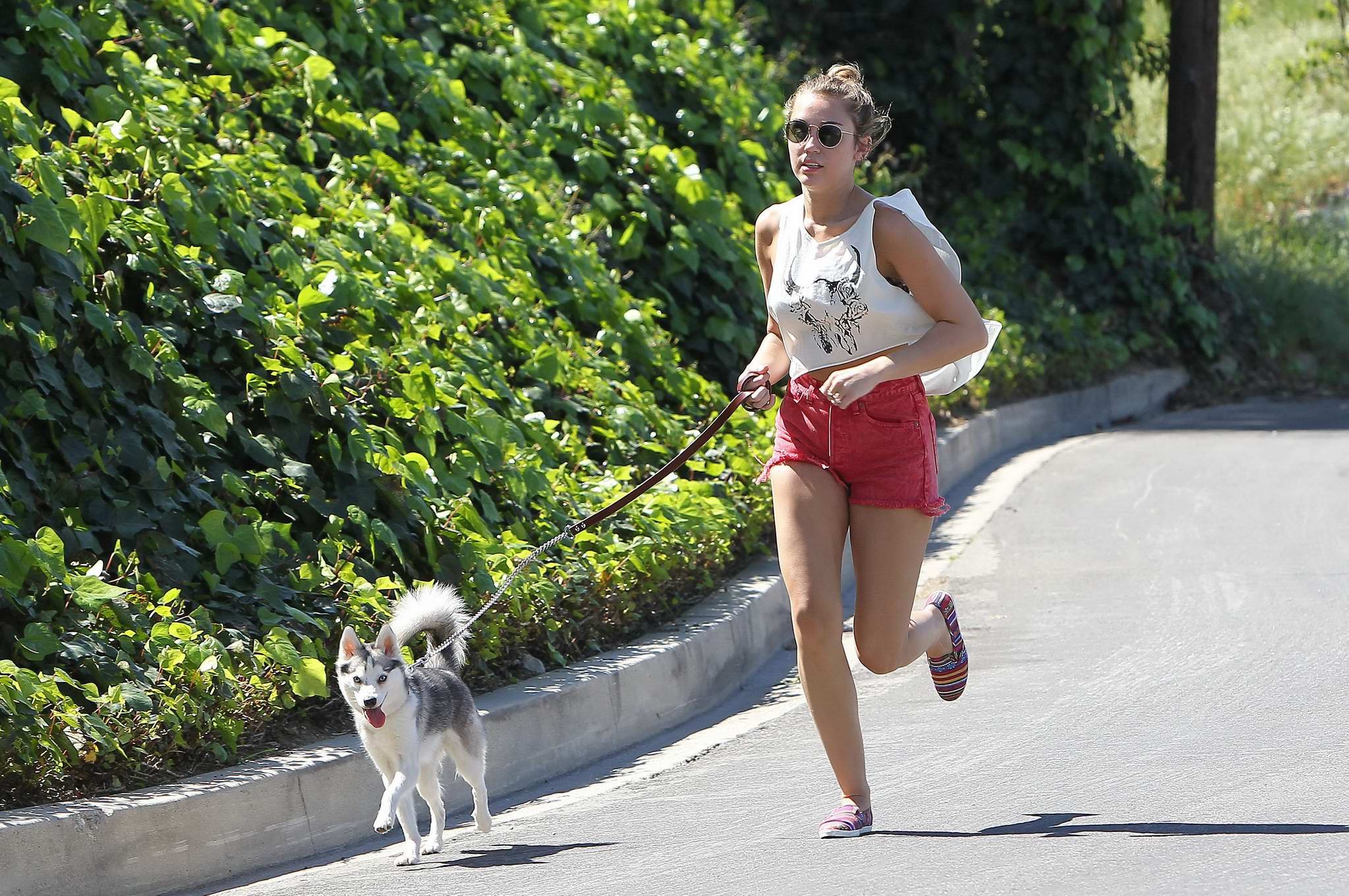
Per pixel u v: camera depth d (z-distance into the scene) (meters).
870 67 33.97
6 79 13.58
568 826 10.20
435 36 21.48
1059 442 27.31
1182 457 24.78
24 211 12.58
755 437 18.84
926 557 18.73
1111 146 34.06
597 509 15.07
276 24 19.27
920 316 8.80
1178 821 9.07
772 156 27.56
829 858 8.82
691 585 15.22
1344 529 18.62
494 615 12.32
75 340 12.69
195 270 13.79
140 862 9.04
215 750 10.14
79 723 9.55
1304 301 35.69
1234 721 11.33
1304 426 28.58
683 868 8.90
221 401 13.42
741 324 22.06
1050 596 16.28
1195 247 35.09
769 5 34.22
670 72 24.66
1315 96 47.16
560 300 18.91
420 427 14.36
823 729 9.16
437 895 8.74
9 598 10.55
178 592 11.23
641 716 12.64
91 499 12.06
